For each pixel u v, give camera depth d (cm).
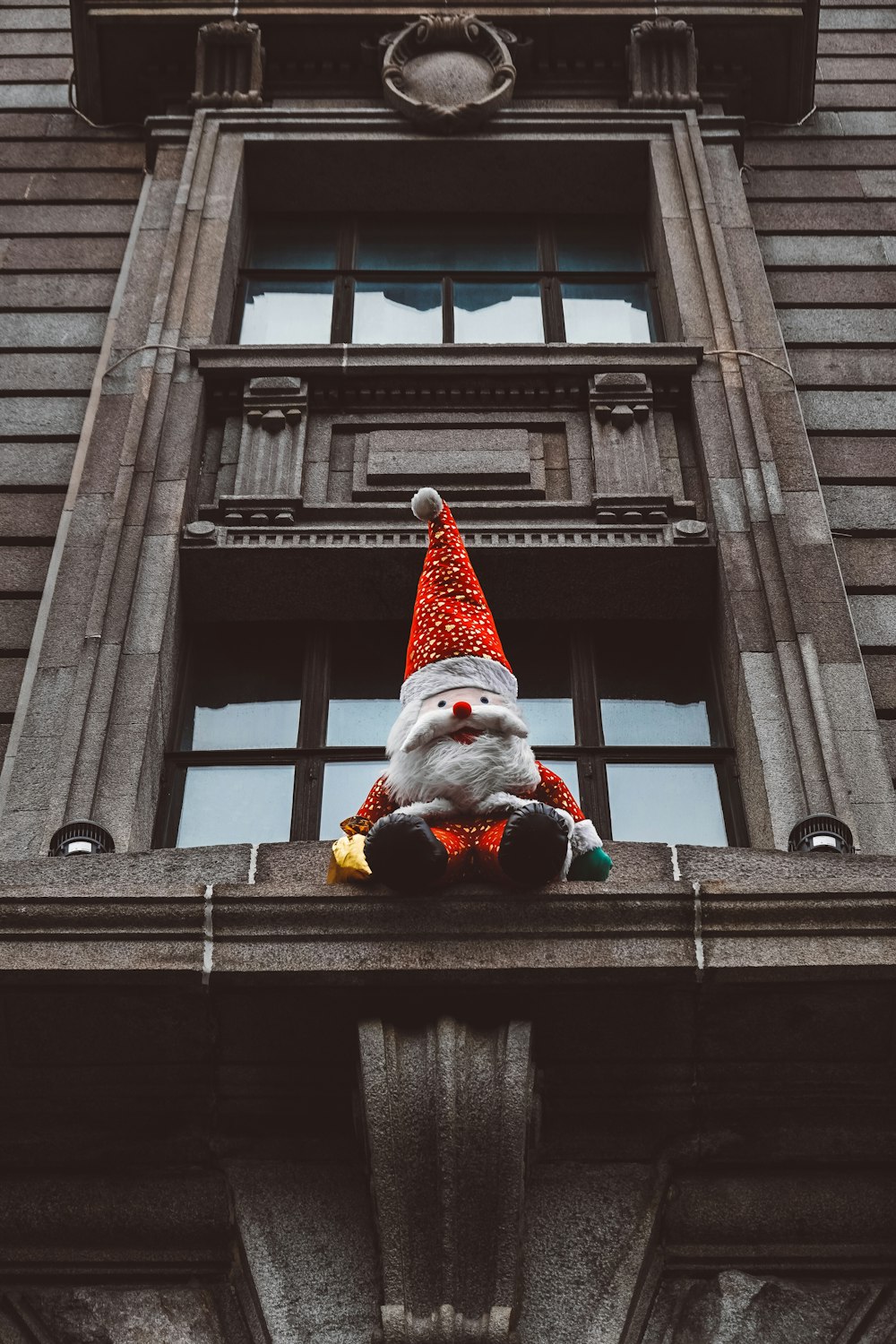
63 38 1677
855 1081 729
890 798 917
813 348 1295
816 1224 721
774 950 689
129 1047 718
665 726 1052
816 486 1112
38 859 754
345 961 687
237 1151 731
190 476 1134
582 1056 723
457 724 710
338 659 1095
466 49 1484
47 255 1395
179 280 1282
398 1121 669
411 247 1425
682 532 1092
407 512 1123
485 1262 647
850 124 1534
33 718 973
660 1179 722
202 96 1466
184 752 1016
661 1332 691
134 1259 716
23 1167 730
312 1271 692
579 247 1425
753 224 1382
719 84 1505
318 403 1205
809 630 1008
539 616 1109
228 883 736
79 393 1272
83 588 1048
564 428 1195
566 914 690
